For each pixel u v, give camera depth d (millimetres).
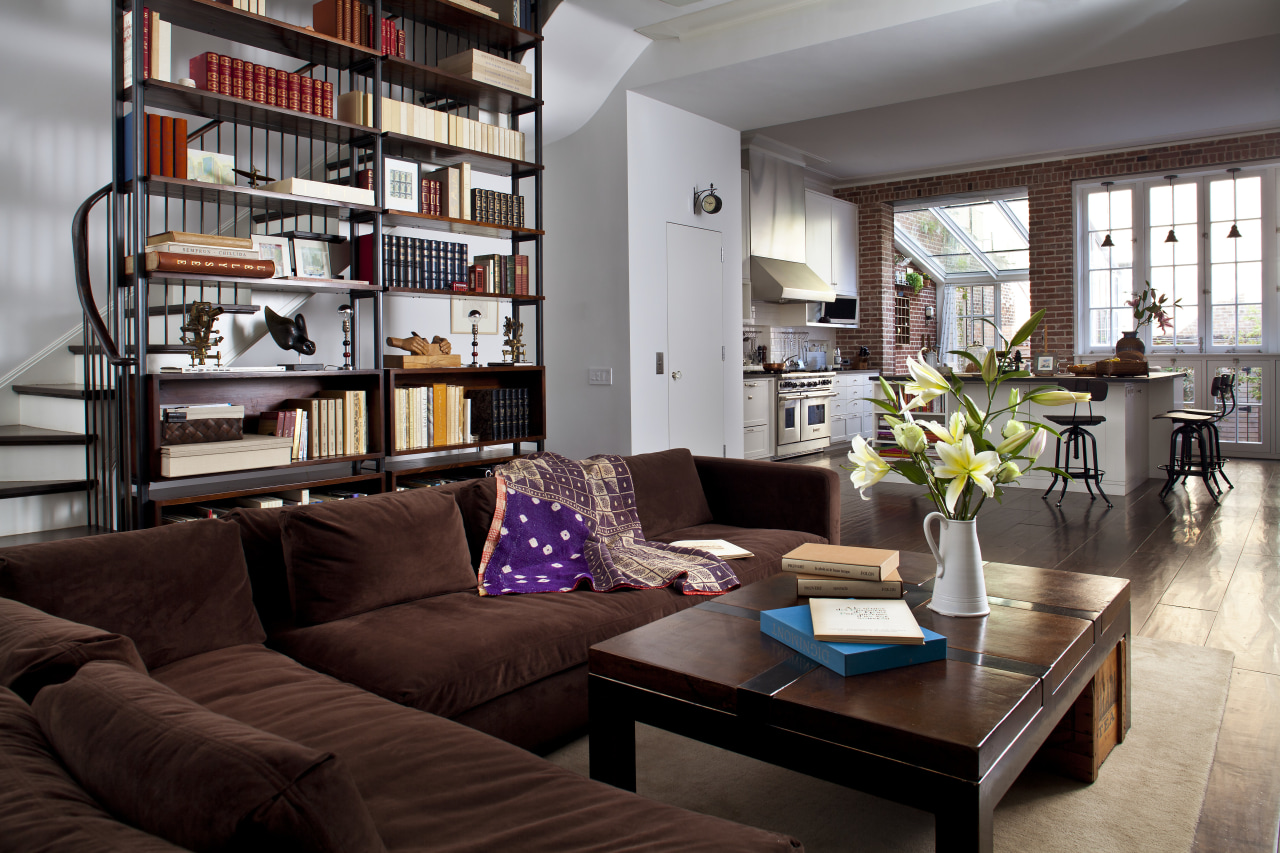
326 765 758
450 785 1337
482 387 4691
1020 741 1523
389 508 2482
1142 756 2234
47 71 3959
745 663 1741
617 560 2809
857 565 2062
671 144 5895
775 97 5715
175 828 746
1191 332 8414
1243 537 4738
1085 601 2137
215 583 2062
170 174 3227
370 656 2016
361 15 3855
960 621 1992
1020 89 6531
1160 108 7090
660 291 5832
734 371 6613
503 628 2203
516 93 4543
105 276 4137
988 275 11109
